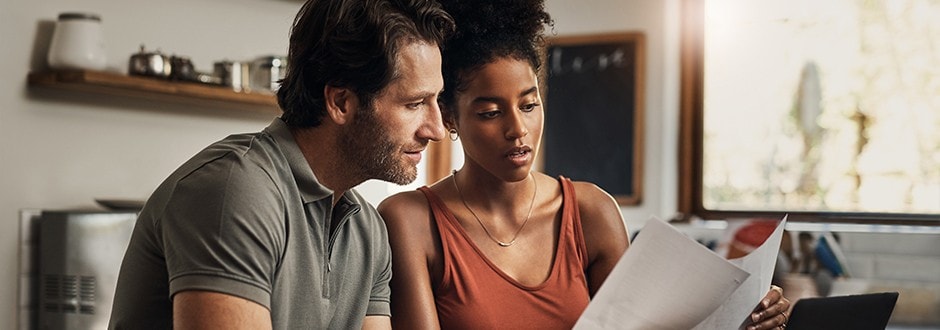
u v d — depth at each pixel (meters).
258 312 1.24
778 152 5.22
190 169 1.29
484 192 1.64
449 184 1.67
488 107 1.54
